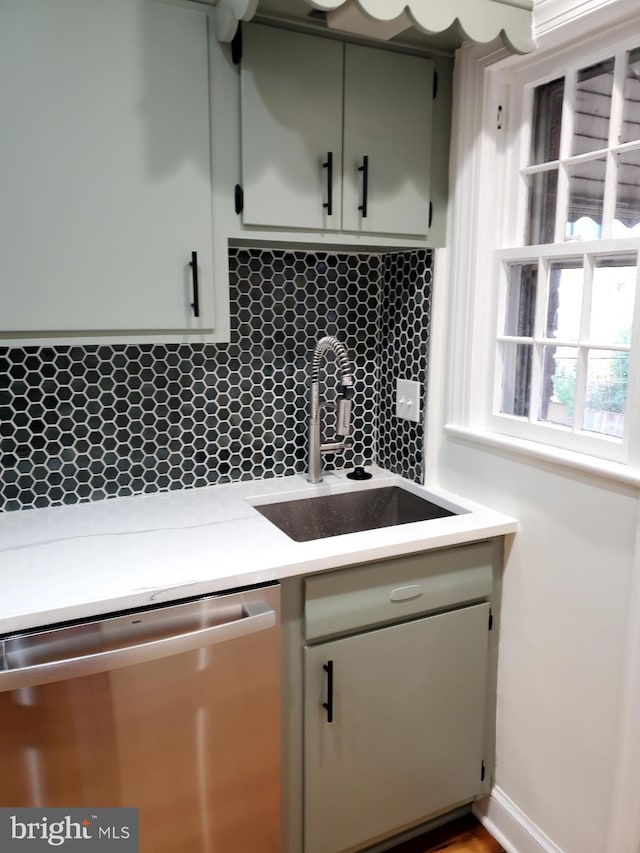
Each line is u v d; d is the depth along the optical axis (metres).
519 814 1.71
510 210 1.66
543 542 1.56
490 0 1.39
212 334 1.52
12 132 1.26
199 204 1.44
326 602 1.43
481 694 1.72
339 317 2.02
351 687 1.50
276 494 1.85
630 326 1.38
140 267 1.41
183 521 1.59
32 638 1.13
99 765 1.22
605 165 1.42
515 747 1.71
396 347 2.01
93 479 1.74
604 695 1.43
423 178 1.68
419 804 1.67
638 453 1.32
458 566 1.60
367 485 1.98
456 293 1.75
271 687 1.37
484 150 1.63
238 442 1.92
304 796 1.50
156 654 1.19
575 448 1.49
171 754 1.29
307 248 1.85
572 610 1.50
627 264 1.38
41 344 1.36
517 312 1.69
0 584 1.23
